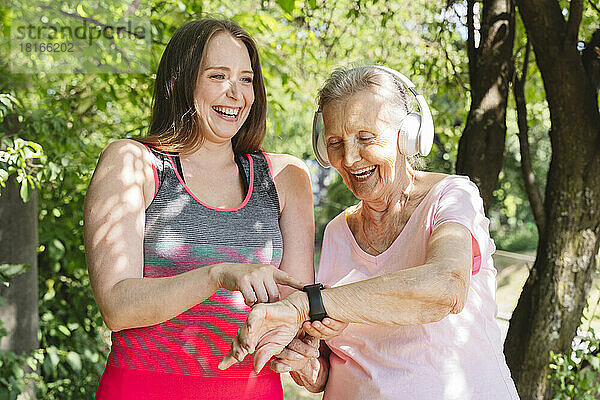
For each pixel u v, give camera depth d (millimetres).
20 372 4035
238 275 1570
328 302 1574
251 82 2025
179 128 1970
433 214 1822
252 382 1975
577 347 3670
